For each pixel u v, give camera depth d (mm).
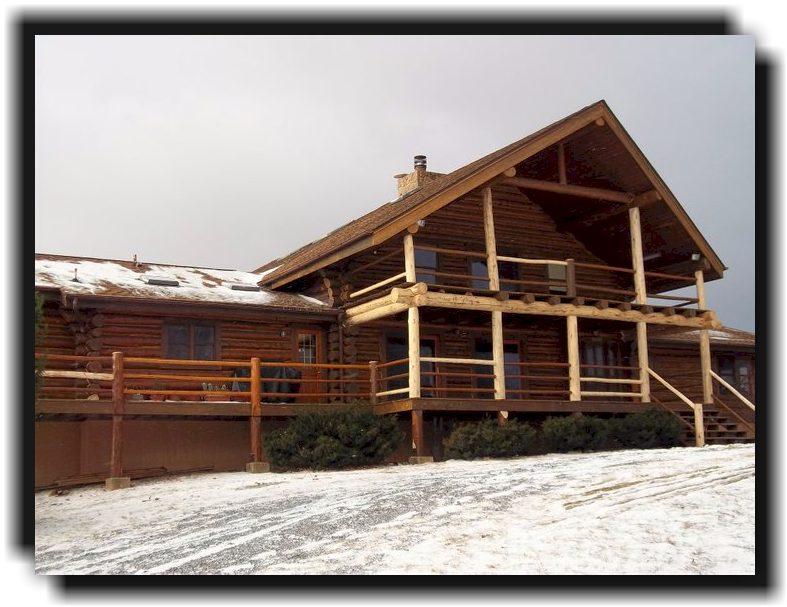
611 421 21625
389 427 18531
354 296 22016
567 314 22312
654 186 23734
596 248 26875
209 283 23266
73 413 16312
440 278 23859
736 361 30281
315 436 17797
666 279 26609
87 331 19531
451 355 24234
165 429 18266
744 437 23172
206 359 21016
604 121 22641
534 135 21750
